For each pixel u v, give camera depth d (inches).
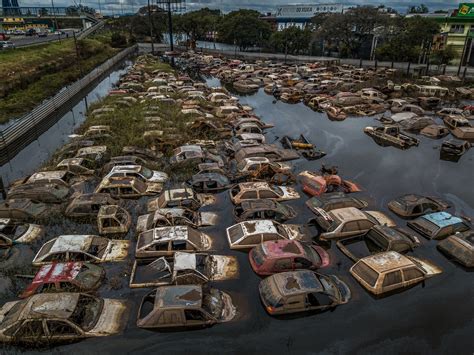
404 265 546.3
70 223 690.8
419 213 757.3
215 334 456.4
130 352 428.8
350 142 1267.2
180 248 592.1
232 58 3622.0
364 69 2704.2
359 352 443.2
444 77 2299.5
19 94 1786.4
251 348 440.8
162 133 1126.4
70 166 892.6
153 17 5068.9
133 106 1568.7
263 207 700.7
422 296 531.8
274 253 561.0
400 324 483.5
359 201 789.9
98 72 2600.9
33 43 2901.1
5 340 424.8
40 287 496.7
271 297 486.0
